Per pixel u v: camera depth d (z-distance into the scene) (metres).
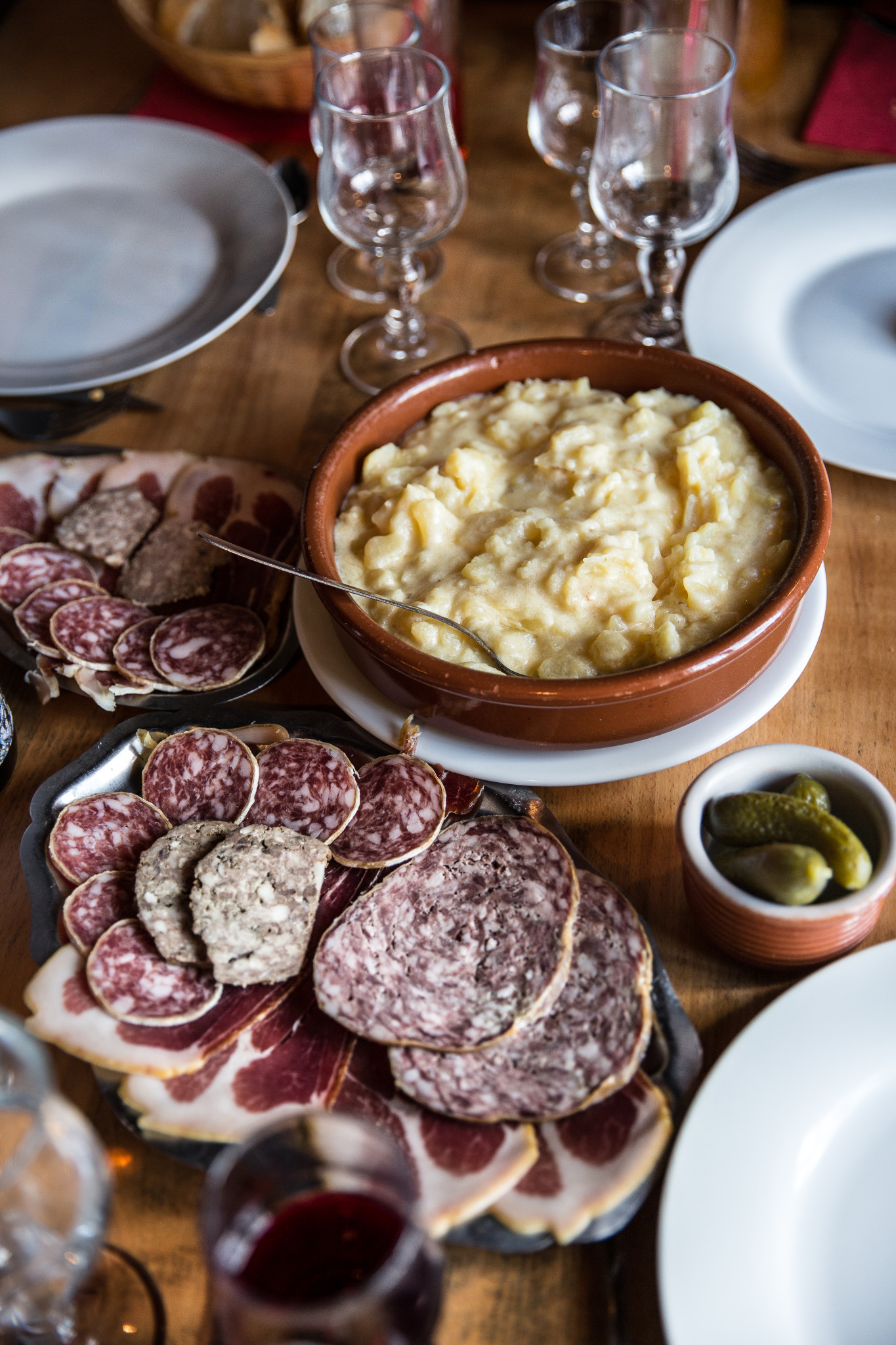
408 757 1.18
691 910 1.12
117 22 2.55
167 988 1.03
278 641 1.38
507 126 2.16
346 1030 1.02
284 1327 0.68
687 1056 0.97
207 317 1.79
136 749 1.25
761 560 1.22
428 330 1.80
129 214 2.00
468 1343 0.89
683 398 1.41
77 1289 0.90
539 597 1.22
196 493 1.55
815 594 1.30
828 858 0.98
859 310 1.67
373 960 1.03
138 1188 0.98
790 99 2.04
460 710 1.15
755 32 1.94
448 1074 0.96
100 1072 1.00
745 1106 0.94
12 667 1.46
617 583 1.21
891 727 1.27
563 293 1.83
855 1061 0.96
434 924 1.05
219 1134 0.94
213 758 1.20
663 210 1.55
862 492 1.50
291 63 1.94
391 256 1.67
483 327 1.80
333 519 1.31
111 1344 0.89
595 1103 0.95
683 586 1.19
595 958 1.02
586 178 1.84
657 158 1.51
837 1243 0.90
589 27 1.79
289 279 1.96
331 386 1.75
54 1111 0.83
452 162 1.59
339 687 1.28
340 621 1.18
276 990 1.04
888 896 1.14
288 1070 0.99
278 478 1.56
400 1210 0.77
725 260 1.72
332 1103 0.97
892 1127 0.95
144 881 1.08
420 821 1.12
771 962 1.05
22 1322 0.89
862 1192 0.92
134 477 1.60
